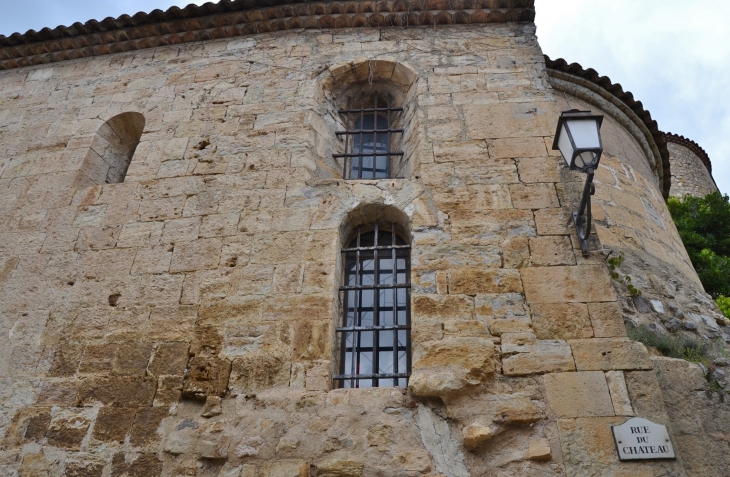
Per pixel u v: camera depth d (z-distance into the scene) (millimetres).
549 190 5551
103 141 7141
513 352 4508
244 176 6094
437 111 6418
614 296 4742
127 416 4621
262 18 7770
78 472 4398
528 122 6211
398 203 5578
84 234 5918
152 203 6047
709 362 5398
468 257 5098
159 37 7969
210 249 5516
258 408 4477
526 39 7270
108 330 5145
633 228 6738
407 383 4812
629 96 8312
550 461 4000
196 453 4324
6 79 8195
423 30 7566
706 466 4473
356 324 5191
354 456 4145
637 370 4340
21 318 5387
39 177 6688
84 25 7906
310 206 5688
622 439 4027
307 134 6418
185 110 7004
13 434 4672
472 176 5727
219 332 4949
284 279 5168
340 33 7660
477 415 4234
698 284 7148
